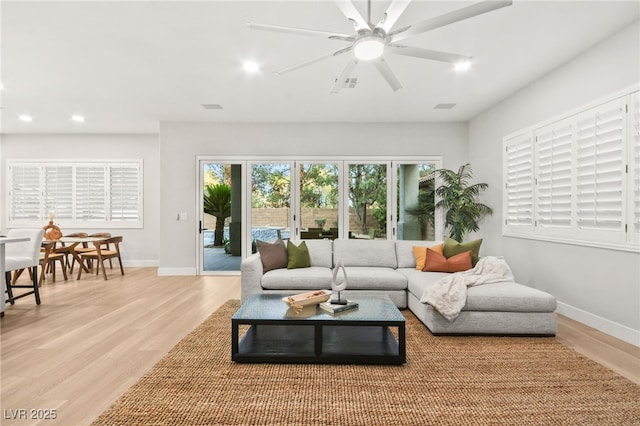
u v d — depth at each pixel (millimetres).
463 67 3768
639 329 2820
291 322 2418
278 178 6117
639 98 2781
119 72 3918
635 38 2828
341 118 5844
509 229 4688
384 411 1854
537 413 1838
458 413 1837
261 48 3359
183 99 4891
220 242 6105
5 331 3117
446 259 4047
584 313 3375
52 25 2918
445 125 6055
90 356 2570
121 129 6641
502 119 4898
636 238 2816
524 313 2977
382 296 3121
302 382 2160
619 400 1967
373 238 6090
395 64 3721
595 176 3213
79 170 6996
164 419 1771
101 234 6410
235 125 6078
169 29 2994
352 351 2496
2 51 3387
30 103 5035
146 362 2471
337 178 6102
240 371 2311
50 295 4543
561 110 3693
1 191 6961
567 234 3578
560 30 2988
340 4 1976
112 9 2691
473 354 2600
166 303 4148
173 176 6055
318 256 4410
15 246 4066
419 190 6094
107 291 4797
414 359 2508
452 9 2707
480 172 5562
